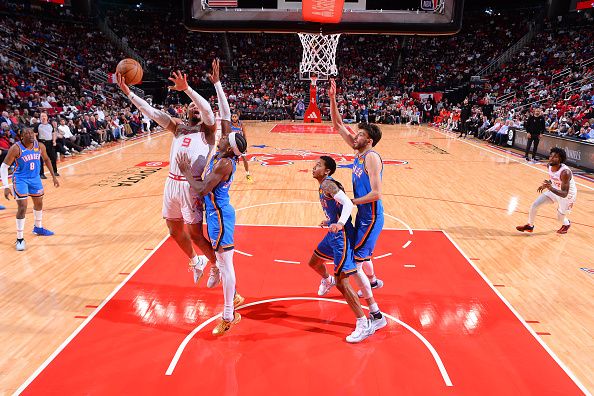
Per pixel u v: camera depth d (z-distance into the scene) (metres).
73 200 8.88
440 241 6.73
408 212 8.28
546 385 3.47
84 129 15.16
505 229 7.39
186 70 31.36
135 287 5.11
